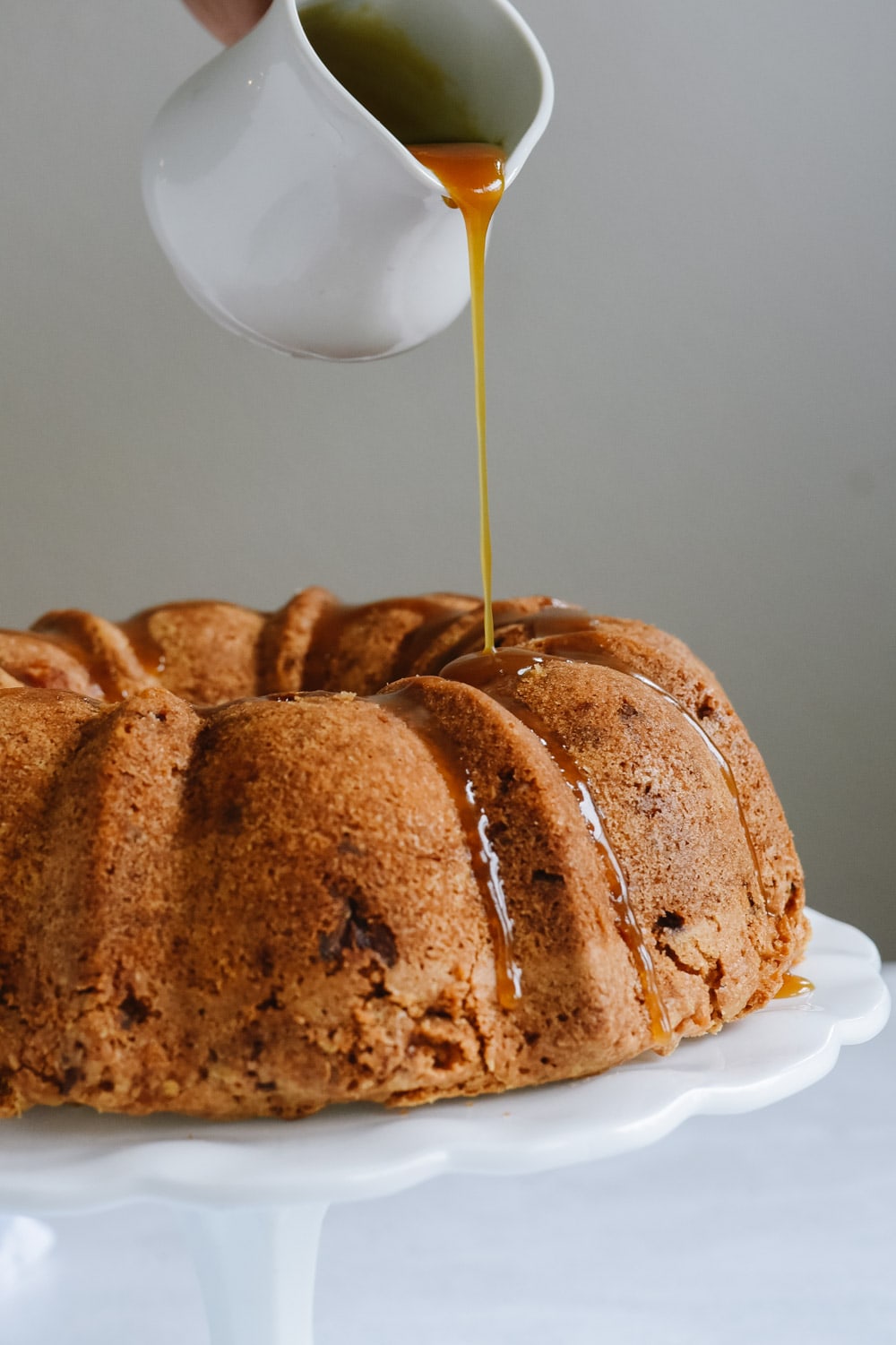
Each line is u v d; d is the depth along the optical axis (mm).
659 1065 478
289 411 1012
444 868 468
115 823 462
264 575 1027
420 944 459
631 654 549
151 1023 455
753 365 1033
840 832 1078
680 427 1035
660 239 1012
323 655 672
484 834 475
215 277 542
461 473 1028
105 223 975
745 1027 502
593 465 1034
